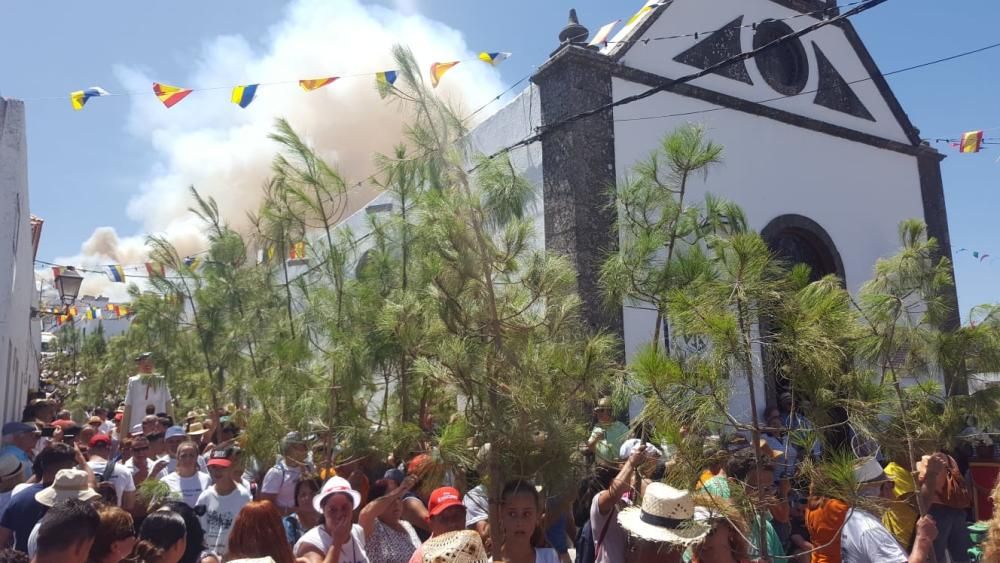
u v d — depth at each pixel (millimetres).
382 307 5410
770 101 11250
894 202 12547
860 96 12531
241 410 7336
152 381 9461
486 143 10859
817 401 3486
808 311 3553
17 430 6469
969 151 9836
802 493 4137
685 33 10531
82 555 2980
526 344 4078
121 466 5988
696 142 5605
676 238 5340
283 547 3510
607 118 9414
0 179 7660
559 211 9180
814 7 12148
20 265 9953
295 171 6188
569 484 3967
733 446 4004
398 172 5641
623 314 8758
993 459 7488
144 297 9312
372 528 4215
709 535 3238
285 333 6422
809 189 11391
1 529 4527
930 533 3838
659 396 3461
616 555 4082
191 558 3773
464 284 4098
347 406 5523
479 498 4371
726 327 3305
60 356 23453
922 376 5906
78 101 6992
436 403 5645
